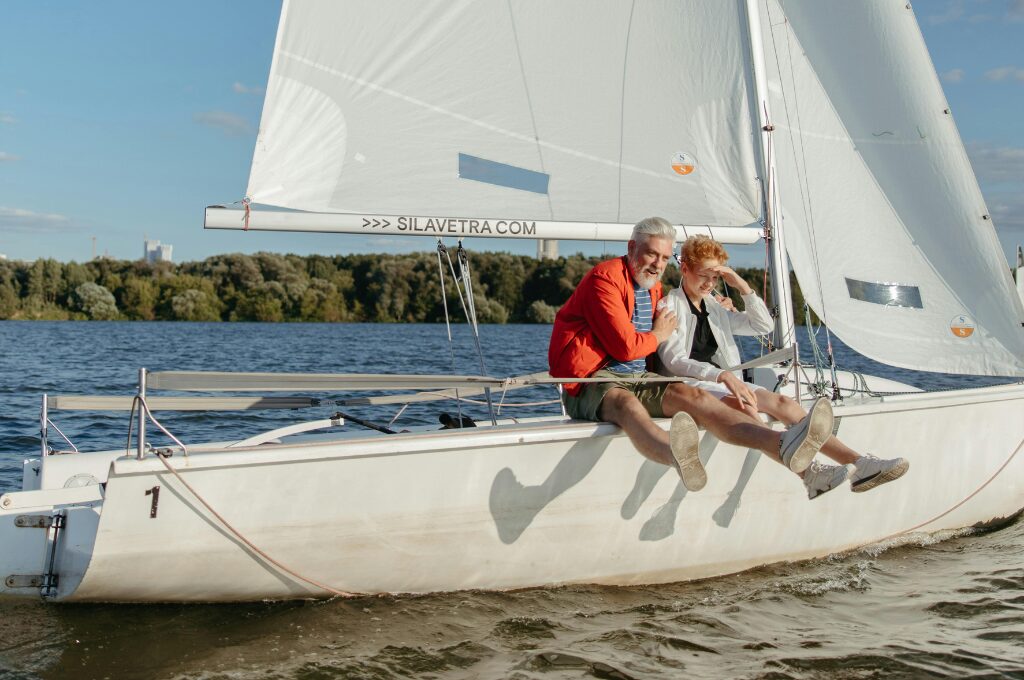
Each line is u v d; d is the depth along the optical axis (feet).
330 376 10.57
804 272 16.94
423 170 13.93
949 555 14.16
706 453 12.21
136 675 9.37
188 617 10.65
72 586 10.52
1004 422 15.21
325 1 13.23
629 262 11.86
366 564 10.94
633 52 14.52
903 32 16.46
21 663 9.50
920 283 16.28
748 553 13.03
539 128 14.33
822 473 10.69
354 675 9.48
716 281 12.79
